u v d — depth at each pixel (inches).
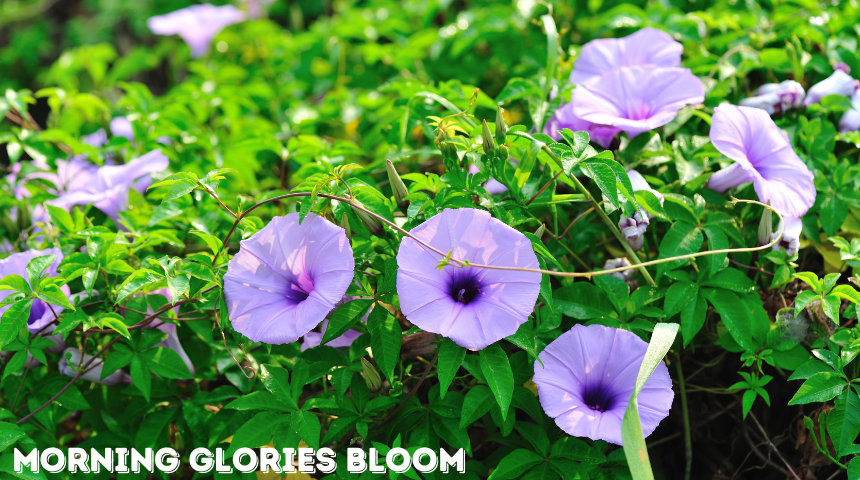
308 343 26.0
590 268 27.9
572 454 24.7
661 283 26.3
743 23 32.3
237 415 26.1
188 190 24.6
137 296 26.3
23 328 25.3
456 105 29.3
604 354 24.8
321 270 24.1
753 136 26.7
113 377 27.0
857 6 32.0
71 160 32.9
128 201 29.9
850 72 30.1
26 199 30.6
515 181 25.8
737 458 28.3
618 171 24.6
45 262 25.0
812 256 28.8
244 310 24.4
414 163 30.3
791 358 25.6
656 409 24.2
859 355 25.5
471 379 26.2
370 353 25.6
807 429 26.5
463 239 24.0
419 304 23.5
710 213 26.5
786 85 29.0
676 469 28.8
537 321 25.5
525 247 23.8
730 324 25.6
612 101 27.9
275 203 29.8
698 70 30.4
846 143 29.3
